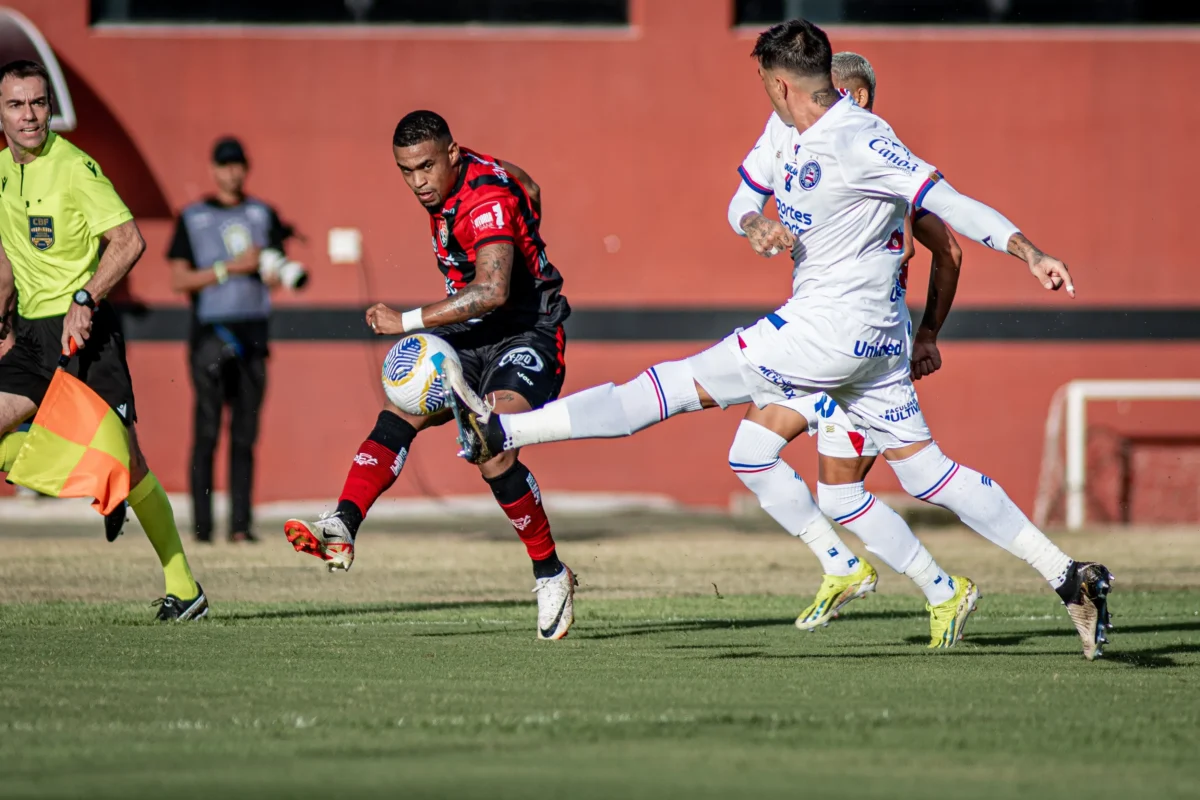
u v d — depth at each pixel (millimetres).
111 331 20641
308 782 10758
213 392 35656
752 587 28562
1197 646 19500
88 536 39250
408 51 46938
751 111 47344
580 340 47219
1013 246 15898
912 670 16938
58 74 43500
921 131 47500
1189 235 47812
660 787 10672
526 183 19984
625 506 46562
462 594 26656
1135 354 47719
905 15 47781
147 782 10734
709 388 17484
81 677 15875
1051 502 47312
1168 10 47969
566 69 47125
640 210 47281
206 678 15852
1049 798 10516
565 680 15898
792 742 12430
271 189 46781
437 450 47031
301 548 18109
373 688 15211
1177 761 11820
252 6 47094
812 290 17281
